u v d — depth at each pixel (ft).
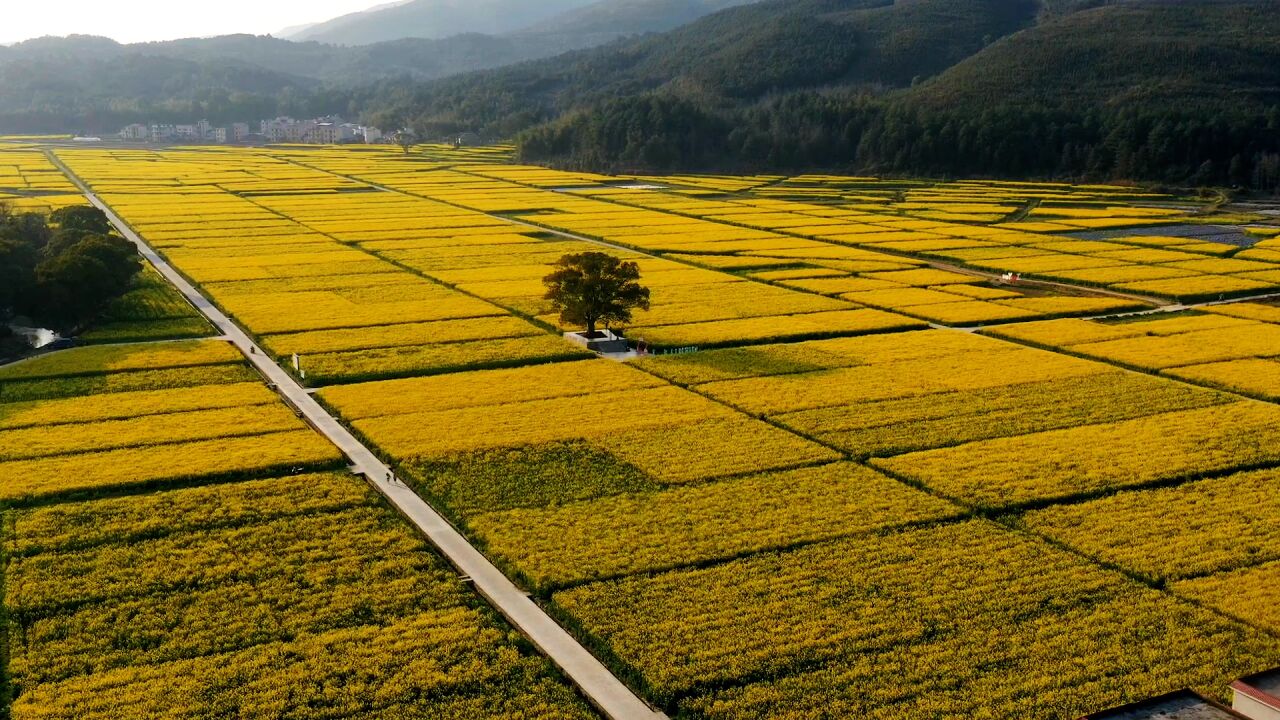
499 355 258.37
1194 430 203.62
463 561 149.59
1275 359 260.21
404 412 212.64
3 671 122.72
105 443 193.06
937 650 124.57
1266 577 142.82
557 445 193.16
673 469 181.16
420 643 126.62
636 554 148.66
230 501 166.71
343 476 177.78
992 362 253.85
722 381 237.45
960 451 191.31
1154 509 165.17
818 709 113.70
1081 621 130.93
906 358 258.16
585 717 113.29
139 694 116.57
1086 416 212.43
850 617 132.05
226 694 116.78
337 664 122.72
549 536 154.51
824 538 154.92
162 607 135.54
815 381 237.25
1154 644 125.59
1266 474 179.63
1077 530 157.48
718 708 113.91
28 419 207.00
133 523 158.71
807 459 186.60
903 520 160.66
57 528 157.28
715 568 144.77
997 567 145.28
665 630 129.08
